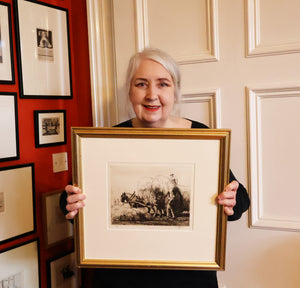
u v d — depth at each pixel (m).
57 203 1.55
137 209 1.02
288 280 1.37
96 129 1.00
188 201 1.01
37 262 1.49
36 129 1.45
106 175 1.02
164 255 1.03
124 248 1.04
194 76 1.46
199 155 1.00
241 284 1.45
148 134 0.99
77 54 1.63
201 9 1.41
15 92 1.36
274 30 1.31
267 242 1.39
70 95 1.61
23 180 1.41
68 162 1.63
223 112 1.42
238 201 1.15
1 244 1.34
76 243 1.04
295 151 1.32
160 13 1.48
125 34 1.54
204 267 1.02
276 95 1.33
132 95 1.14
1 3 1.29
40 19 1.45
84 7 1.58
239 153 1.40
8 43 1.32
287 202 1.35
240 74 1.38
